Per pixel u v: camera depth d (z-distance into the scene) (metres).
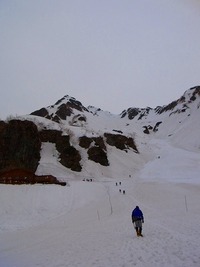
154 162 127.94
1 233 27.64
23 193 46.72
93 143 117.75
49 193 49.56
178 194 57.28
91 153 113.69
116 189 71.44
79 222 31.25
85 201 51.34
